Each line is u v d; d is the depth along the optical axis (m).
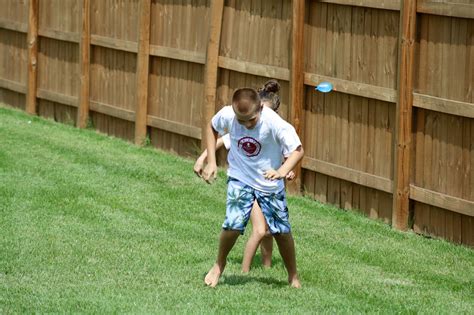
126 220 19.36
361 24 20.34
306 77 21.75
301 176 22.34
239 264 16.67
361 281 16.09
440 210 19.19
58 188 21.75
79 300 14.09
